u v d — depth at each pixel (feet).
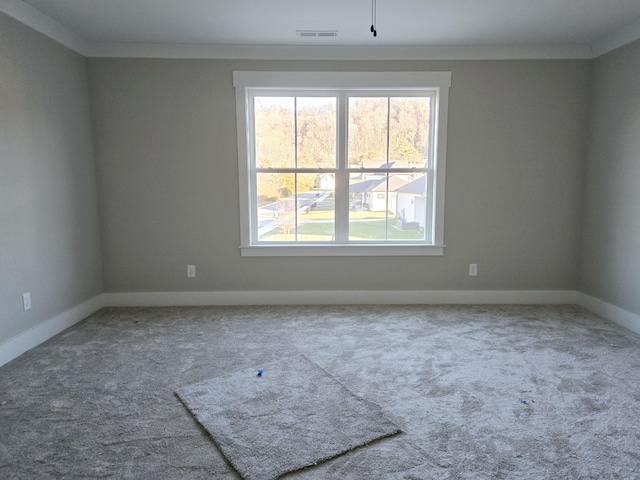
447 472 5.31
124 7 9.26
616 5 9.20
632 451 5.72
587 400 7.05
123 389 7.45
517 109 12.15
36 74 9.64
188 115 12.05
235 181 12.35
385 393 7.30
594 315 11.69
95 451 5.74
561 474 5.27
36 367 8.38
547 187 12.46
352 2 9.00
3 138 8.67
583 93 12.08
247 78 11.89
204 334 10.23
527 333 10.25
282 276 12.78
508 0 8.96
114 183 12.25
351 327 10.71
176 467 5.41
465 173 12.40
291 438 5.98
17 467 5.41
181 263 12.64
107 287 12.64
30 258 9.48
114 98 11.90
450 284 12.87
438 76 11.96
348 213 12.78
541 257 12.76
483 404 6.92
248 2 9.00
